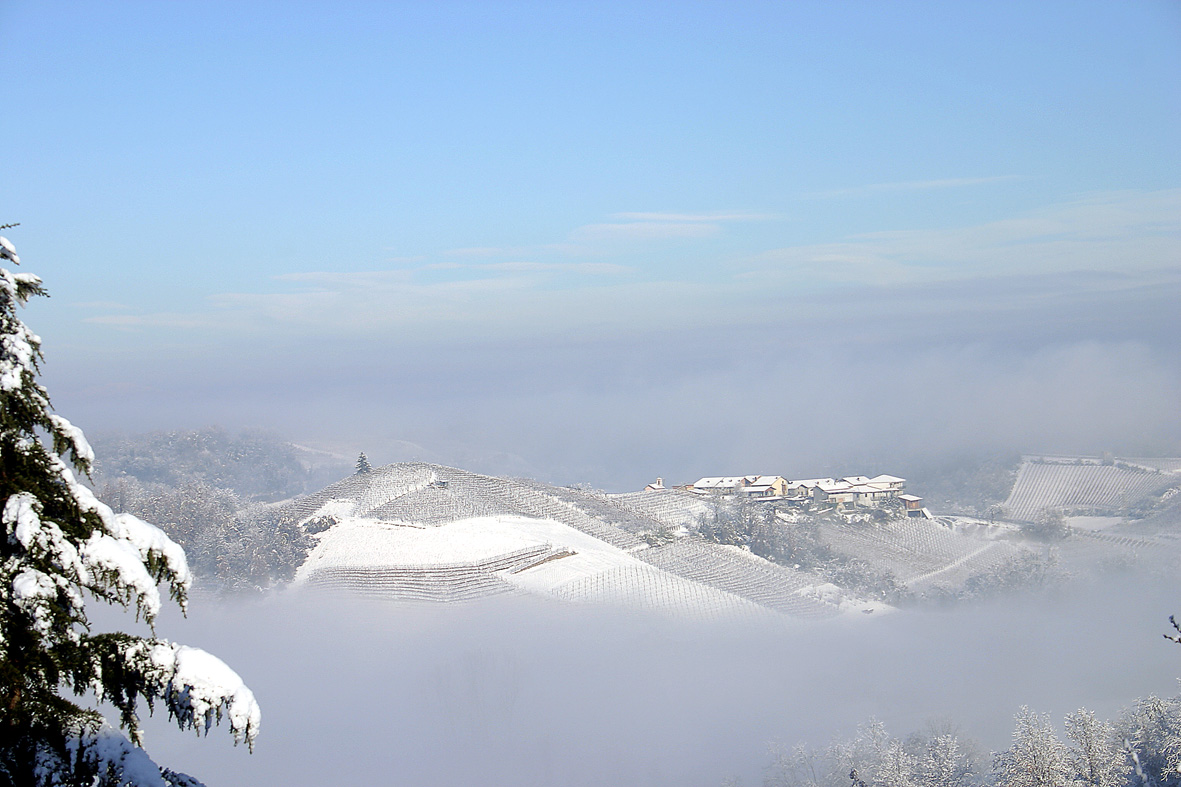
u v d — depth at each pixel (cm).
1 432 1273
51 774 1244
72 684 1313
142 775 1311
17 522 1238
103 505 1320
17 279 1299
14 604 1252
